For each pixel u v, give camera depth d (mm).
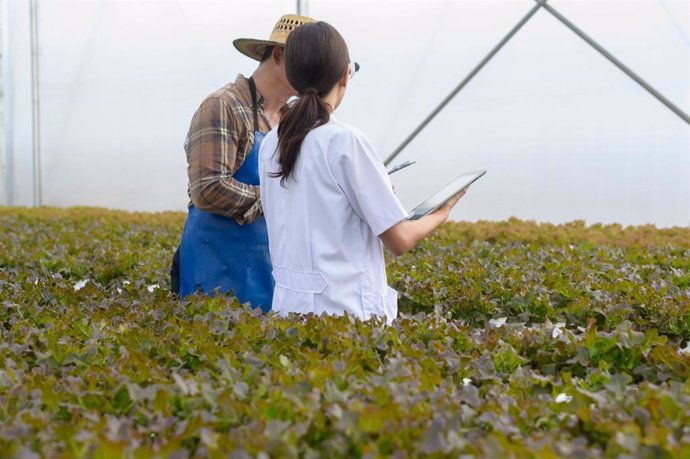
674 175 13625
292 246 4082
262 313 4457
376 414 2584
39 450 2570
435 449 2449
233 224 4812
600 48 13602
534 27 14109
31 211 14891
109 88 17375
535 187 14352
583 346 3861
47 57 17906
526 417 2875
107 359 3697
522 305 5352
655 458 2441
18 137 18344
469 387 3055
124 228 11398
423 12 14641
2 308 4793
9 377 3244
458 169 14711
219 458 2385
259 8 15945
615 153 13906
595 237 10055
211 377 3400
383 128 14930
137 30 16953
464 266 6637
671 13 13273
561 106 14125
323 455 2562
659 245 9094
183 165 17000
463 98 14609
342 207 3930
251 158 4777
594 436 2824
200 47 16469
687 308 4820
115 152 17438
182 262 5039
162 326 4254
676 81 13367
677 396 2912
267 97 4836
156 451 2428
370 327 3838
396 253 3969
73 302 5203
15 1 18094
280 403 2807
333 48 3941
